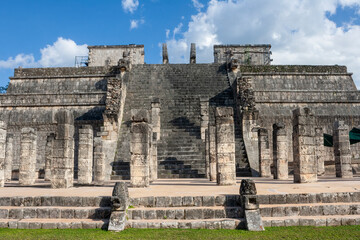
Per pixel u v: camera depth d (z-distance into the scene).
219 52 45.41
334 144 21.83
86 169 17.14
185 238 7.52
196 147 23.06
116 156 22.59
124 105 27.78
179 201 9.64
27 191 12.37
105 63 45.38
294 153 15.45
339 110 30.44
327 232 7.90
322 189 11.19
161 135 24.59
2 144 15.70
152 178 17.91
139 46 45.91
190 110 27.33
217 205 9.59
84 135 17.38
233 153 13.89
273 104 30.73
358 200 10.01
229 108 14.09
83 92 31.61
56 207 9.64
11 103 31.00
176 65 34.47
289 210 9.17
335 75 35.41
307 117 15.14
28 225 8.84
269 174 20.22
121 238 7.55
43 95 31.33
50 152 21.62
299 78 35.03
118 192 8.95
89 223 8.75
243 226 8.52
